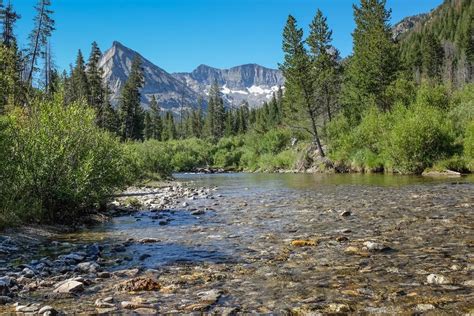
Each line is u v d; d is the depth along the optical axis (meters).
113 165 16.20
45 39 57.03
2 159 12.30
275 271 7.03
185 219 14.20
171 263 7.92
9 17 59.88
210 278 6.75
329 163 51.66
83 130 14.63
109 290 6.23
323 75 62.22
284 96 64.81
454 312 4.80
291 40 60.16
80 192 13.67
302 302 5.40
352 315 4.88
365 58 61.88
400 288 5.79
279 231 10.97
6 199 12.23
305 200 18.34
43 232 11.78
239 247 9.17
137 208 18.02
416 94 52.56
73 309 5.37
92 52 81.44
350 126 56.03
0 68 20.69
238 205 17.69
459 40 149.00
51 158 13.27
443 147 36.12
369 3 64.94
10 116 13.34
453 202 14.91
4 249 9.27
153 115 136.88
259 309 5.20
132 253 8.91
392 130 40.31
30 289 6.28
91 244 10.06
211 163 96.38
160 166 45.00
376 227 10.77
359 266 7.06
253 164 80.75
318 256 7.95
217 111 152.62
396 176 34.34
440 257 7.39
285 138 78.75
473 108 38.94
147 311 5.24
